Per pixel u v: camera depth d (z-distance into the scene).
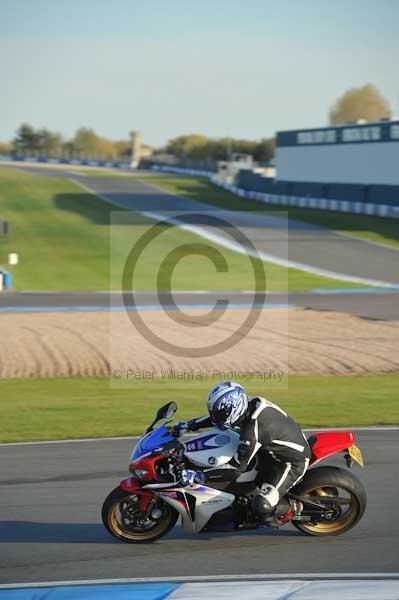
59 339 79.50
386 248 160.88
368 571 25.92
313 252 157.75
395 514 31.55
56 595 24.30
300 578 25.41
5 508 32.72
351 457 29.81
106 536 29.53
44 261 151.62
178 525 30.95
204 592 24.33
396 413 51.38
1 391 59.69
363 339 80.19
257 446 28.20
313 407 53.34
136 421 49.56
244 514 28.89
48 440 44.72
